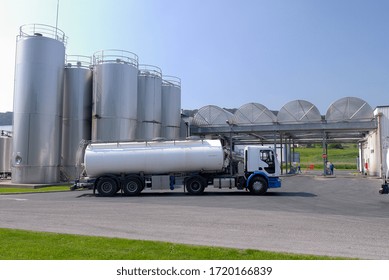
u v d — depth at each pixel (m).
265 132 36.69
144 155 21.05
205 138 21.86
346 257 6.68
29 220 11.42
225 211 13.46
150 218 11.78
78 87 30.50
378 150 32.91
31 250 6.93
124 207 14.86
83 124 30.58
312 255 6.75
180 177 21.33
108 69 29.91
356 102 33.25
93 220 11.39
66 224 10.64
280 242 8.12
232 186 20.83
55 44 28.52
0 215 12.55
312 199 17.92
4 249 7.00
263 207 14.73
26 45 27.61
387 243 8.05
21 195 20.95
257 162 20.58
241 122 35.94
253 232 9.32
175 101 37.28
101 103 29.81
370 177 32.81
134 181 20.89
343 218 11.71
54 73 28.31
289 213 12.89
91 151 21.25
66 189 23.95
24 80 27.41
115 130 29.53
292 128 34.50
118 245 7.41
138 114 33.41
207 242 8.12
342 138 45.72
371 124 32.78
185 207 14.78
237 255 6.65
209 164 20.97
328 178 33.69
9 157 35.66
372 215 12.41
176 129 37.22
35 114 27.17
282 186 26.00
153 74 34.56
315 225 10.37
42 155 27.16
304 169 62.50
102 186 20.72
